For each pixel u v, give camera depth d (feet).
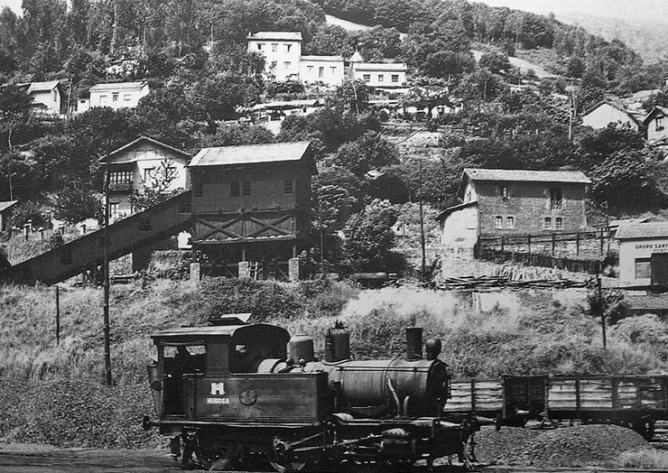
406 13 490.90
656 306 144.05
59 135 293.23
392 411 59.47
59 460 73.15
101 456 77.71
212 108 320.91
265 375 61.46
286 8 449.06
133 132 284.00
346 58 423.23
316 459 59.62
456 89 366.84
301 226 177.47
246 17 432.25
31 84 341.82
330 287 160.25
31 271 181.06
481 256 188.14
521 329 136.46
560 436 68.59
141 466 67.26
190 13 437.58
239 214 176.55
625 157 226.79
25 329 149.18
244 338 64.54
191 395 64.49
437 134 294.46
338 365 62.39
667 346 128.98
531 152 254.88
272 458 61.57
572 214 195.11
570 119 285.64
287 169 175.52
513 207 193.06
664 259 156.87
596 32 419.54
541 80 393.50
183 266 181.37
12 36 427.33
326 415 60.13
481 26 466.70
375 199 226.79
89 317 152.56
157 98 314.14
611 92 356.38
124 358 129.49
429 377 59.16
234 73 355.56
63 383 104.01
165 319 148.66
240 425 61.87
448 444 61.21
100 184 236.22
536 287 159.74
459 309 145.18
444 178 239.91
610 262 168.76
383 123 310.04
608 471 56.44
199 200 179.42
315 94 355.56
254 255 177.58
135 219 182.29
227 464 63.00
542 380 79.82
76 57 389.39
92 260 180.96
